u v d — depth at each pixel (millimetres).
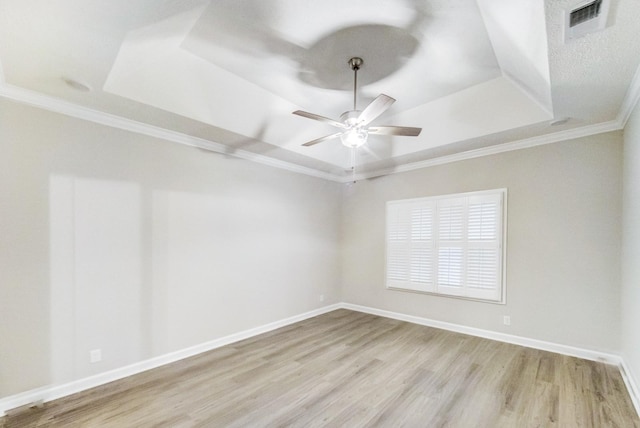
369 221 5414
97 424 2168
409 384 2742
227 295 3895
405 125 3887
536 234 3633
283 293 4656
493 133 3500
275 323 4492
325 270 5453
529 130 3393
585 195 3334
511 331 3777
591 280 3273
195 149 3637
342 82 3078
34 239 2498
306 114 2512
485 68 2805
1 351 2324
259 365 3174
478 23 2160
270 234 4504
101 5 1641
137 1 1669
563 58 1917
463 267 4172
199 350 3549
